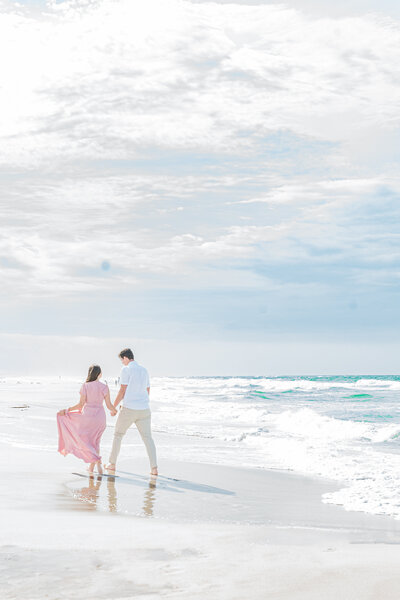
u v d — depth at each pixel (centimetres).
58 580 368
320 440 1527
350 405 3023
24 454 1038
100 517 581
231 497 753
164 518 599
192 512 644
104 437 1421
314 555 443
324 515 660
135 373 922
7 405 2470
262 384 6775
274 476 944
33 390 4931
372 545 494
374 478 923
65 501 664
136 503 679
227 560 423
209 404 3177
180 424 1944
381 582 365
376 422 2102
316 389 5419
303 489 831
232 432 1662
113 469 914
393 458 1158
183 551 449
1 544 455
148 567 400
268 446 1341
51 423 1659
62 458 1005
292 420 2006
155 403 3300
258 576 381
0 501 643
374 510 690
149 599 333
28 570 388
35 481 785
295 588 354
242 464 1071
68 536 487
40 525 528
